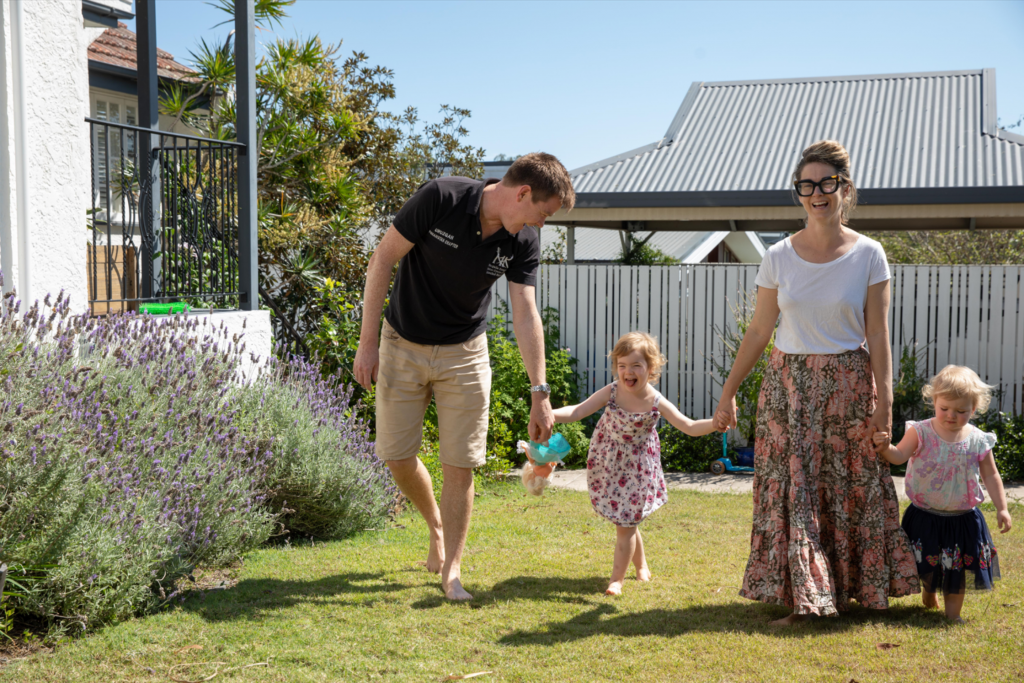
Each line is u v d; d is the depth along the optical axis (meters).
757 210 10.59
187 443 4.11
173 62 11.60
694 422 4.22
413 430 4.17
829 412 3.70
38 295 4.62
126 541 3.48
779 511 3.74
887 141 11.59
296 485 4.96
